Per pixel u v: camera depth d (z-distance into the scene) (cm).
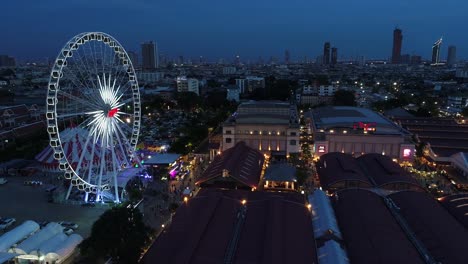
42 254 7331
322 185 11481
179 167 13675
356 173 11500
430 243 7412
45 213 10025
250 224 8094
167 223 9025
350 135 14850
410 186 10988
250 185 10800
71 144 12088
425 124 18900
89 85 11125
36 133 18450
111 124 10706
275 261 6494
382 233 7694
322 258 7125
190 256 6606
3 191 11669
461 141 15838
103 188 10900
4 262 7238
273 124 15250
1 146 16738
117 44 11238
